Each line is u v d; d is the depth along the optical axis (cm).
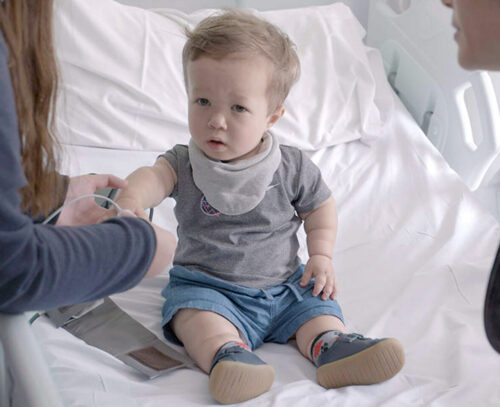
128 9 185
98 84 173
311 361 116
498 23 68
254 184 123
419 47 202
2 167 56
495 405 100
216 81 116
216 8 205
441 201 165
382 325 124
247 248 124
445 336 119
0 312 63
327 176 173
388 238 152
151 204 123
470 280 133
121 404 96
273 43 120
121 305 126
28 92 68
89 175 102
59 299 62
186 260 125
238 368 99
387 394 103
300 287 125
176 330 116
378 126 188
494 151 181
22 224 58
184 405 99
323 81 192
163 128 177
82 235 64
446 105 195
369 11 230
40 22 69
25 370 62
